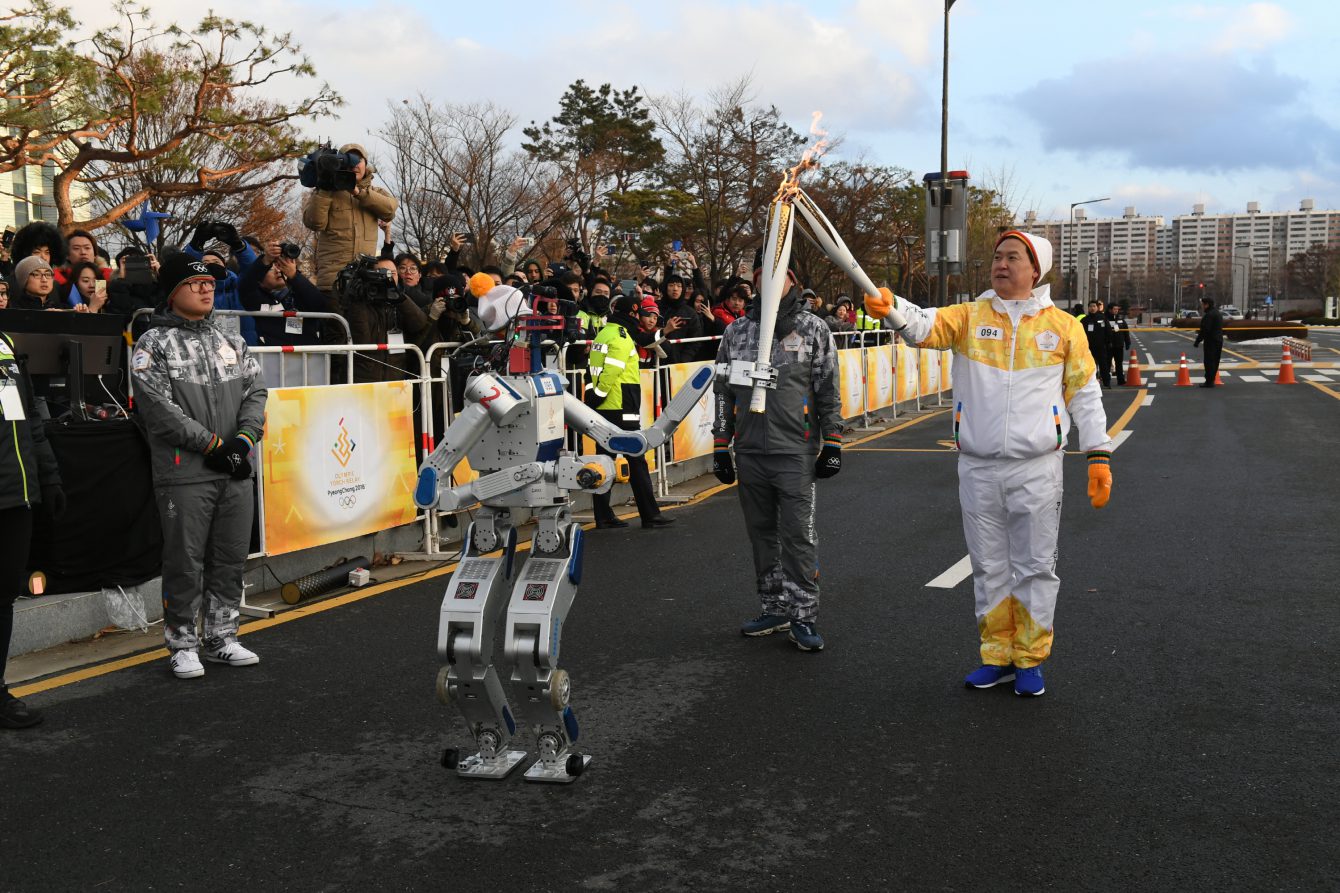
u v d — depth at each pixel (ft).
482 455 13.30
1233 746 14.15
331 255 30.81
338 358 26.30
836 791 12.94
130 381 20.44
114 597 19.71
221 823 12.18
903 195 125.59
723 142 111.24
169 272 17.12
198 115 60.75
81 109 56.54
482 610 12.79
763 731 14.90
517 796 12.89
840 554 25.96
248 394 18.01
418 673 17.52
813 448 18.58
